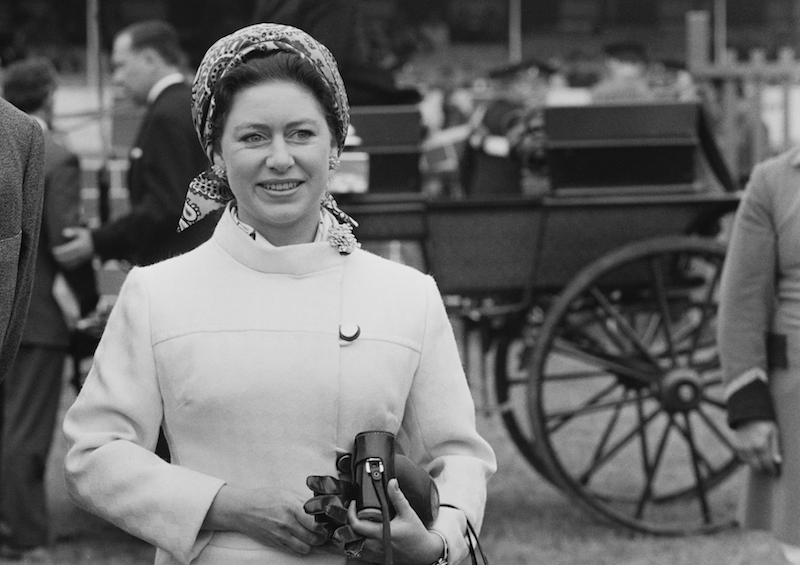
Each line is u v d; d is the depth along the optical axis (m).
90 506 2.58
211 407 2.53
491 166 9.04
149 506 2.51
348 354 2.57
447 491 2.63
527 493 7.46
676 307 6.88
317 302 2.59
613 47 10.10
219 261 2.63
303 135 2.57
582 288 6.22
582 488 6.39
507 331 6.80
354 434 2.56
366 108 6.19
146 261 6.15
